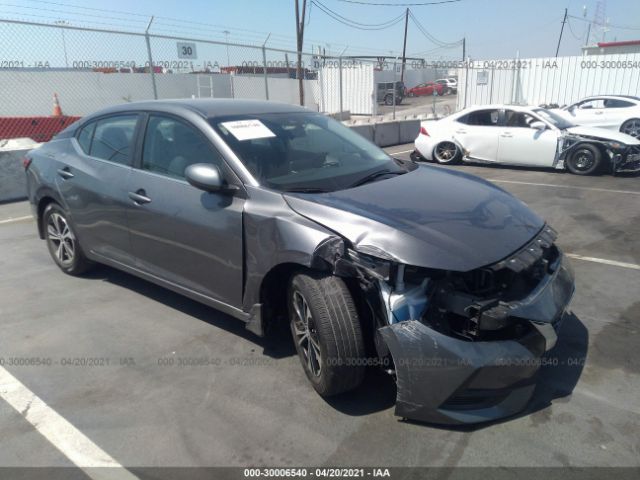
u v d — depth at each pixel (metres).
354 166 3.63
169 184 3.55
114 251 4.14
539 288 2.77
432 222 2.75
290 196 3.00
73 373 3.23
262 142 3.45
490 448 2.51
